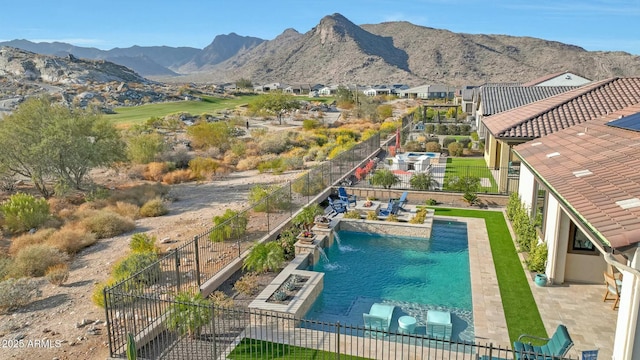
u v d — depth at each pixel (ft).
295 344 29.96
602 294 36.86
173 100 365.40
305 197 68.95
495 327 32.12
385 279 44.11
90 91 376.89
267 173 96.84
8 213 57.52
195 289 37.17
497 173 80.94
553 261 38.58
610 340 30.14
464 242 54.19
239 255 45.21
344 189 69.21
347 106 301.84
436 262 48.37
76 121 80.12
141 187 77.97
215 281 39.52
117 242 52.54
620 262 21.86
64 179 75.41
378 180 75.00
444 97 422.00
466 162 102.89
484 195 67.56
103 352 29.25
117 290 31.76
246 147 127.34
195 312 30.40
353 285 42.75
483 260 45.14
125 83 433.48
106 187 83.30
